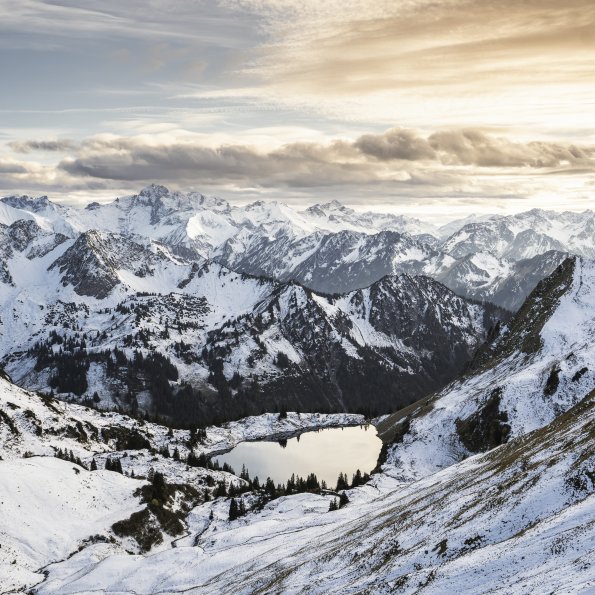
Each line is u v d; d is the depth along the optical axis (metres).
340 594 84.31
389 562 89.12
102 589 127.44
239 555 131.88
